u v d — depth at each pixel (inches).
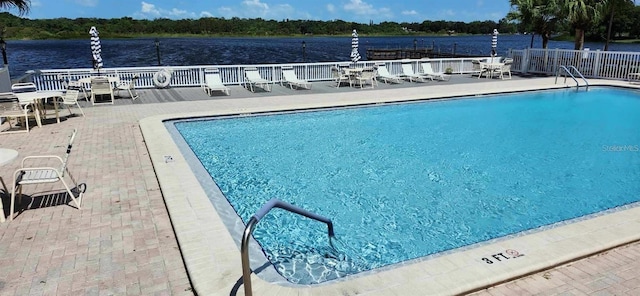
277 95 500.4
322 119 407.2
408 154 304.2
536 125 390.3
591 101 503.5
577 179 254.7
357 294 117.6
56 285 125.7
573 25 739.4
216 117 390.9
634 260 138.3
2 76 372.8
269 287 121.1
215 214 170.7
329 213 206.2
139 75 551.2
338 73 574.9
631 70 596.7
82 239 153.6
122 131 327.6
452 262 133.0
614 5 725.9
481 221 198.4
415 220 199.0
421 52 1204.5
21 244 149.3
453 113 438.0
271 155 300.5
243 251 103.7
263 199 222.7
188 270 130.9
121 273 132.3
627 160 291.0
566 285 124.7
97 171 231.5
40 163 245.8
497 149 316.8
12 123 353.4
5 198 190.5
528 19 784.9
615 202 220.7
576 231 154.1
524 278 128.1
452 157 297.4
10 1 403.9
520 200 223.0
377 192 233.6
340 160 290.2
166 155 253.6
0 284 125.7
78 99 481.7
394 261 161.2
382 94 500.4
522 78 660.1
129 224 166.1
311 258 161.8
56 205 184.1
